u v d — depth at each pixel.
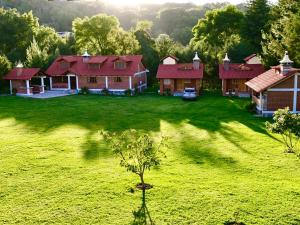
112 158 23.17
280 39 53.19
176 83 55.34
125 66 56.38
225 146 25.95
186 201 16.55
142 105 44.44
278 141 27.08
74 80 59.41
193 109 41.50
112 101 47.69
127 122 34.47
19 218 15.17
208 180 19.19
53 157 23.31
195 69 55.53
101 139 27.98
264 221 14.71
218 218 14.99
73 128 31.83
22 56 76.06
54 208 16.05
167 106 43.66
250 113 38.97
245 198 16.75
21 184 18.75
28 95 53.53
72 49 78.19
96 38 75.94
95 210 15.85
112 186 18.42
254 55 56.69
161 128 31.94
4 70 56.12
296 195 17.03
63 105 44.09
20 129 31.27
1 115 37.38
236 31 78.38
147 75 65.50
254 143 26.61
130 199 16.89
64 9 153.00
